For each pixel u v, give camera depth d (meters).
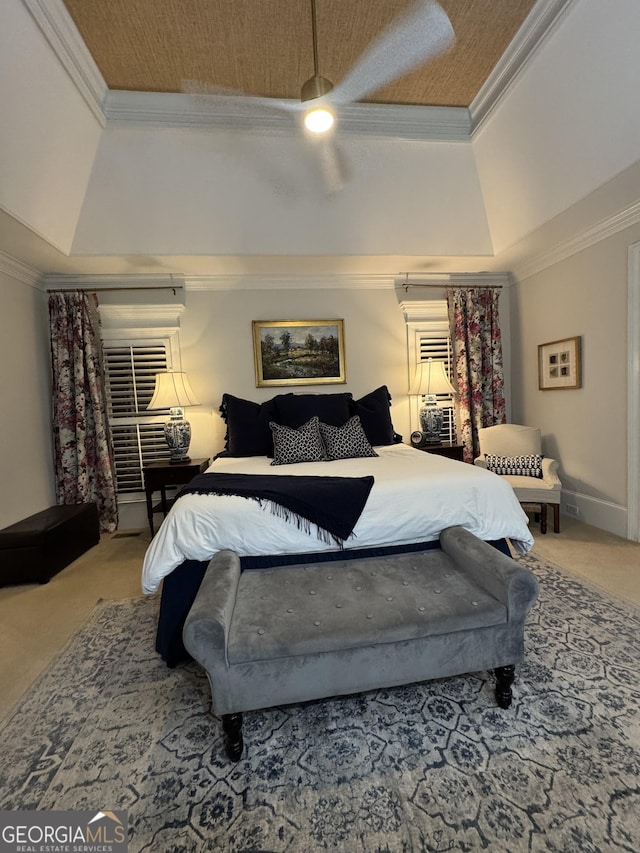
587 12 1.94
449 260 3.92
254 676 1.38
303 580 1.81
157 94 2.54
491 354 4.39
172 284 4.06
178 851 1.12
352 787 1.28
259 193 3.08
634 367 3.07
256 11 2.03
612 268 3.21
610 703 1.57
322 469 2.61
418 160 3.04
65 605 2.54
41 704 1.69
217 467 3.06
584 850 1.07
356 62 2.38
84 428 3.82
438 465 2.53
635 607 2.23
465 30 2.20
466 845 1.10
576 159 2.58
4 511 3.15
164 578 1.97
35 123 2.22
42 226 2.83
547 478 3.45
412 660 1.50
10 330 3.33
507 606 1.54
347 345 4.35
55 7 1.90
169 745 1.47
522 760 1.34
